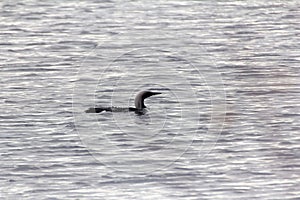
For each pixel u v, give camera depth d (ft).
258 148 197.67
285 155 193.67
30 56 266.16
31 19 313.53
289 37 285.23
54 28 299.99
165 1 339.16
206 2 336.70
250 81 240.12
